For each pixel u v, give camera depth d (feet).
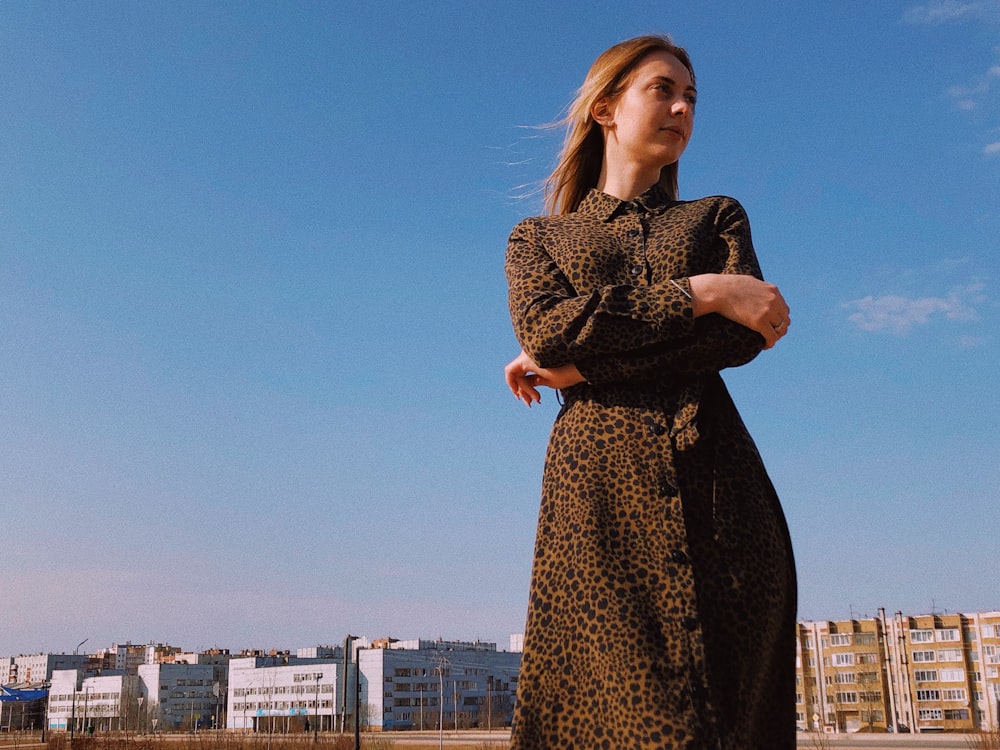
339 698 330.75
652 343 4.35
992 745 60.90
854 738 179.11
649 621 4.08
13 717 412.36
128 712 371.76
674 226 4.89
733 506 4.35
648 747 3.87
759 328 4.35
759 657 4.25
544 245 5.02
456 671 351.87
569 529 4.35
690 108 5.41
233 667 368.48
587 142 5.77
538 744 4.19
